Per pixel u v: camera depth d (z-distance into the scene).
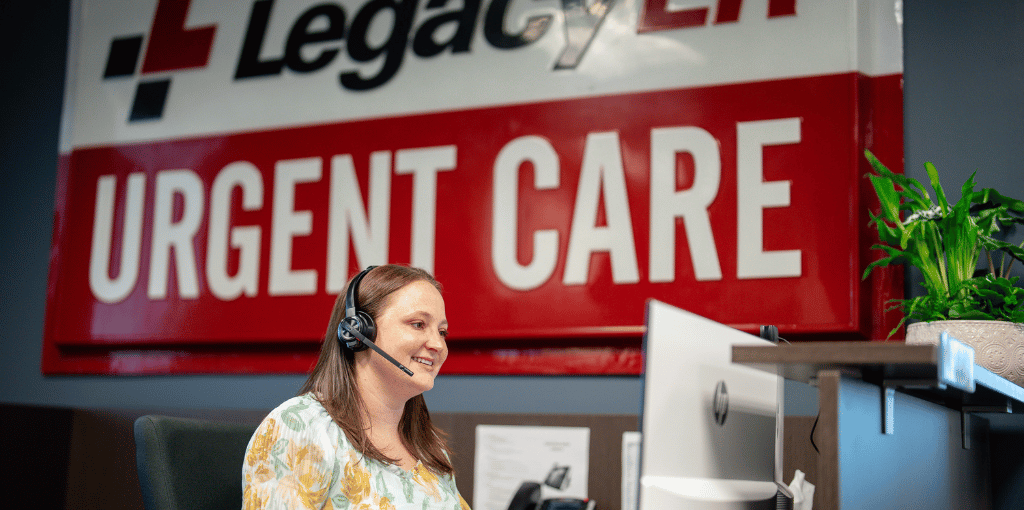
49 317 2.81
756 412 1.20
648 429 0.96
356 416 1.49
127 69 2.88
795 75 2.25
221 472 1.55
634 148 2.36
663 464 0.98
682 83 2.34
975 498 1.85
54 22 3.02
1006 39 2.16
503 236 2.44
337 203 2.60
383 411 1.56
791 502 1.23
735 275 2.23
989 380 1.38
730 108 2.29
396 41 2.62
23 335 2.86
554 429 2.24
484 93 2.51
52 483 2.55
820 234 2.17
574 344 2.35
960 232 1.80
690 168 2.31
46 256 2.88
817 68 2.23
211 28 2.82
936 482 1.52
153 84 2.85
